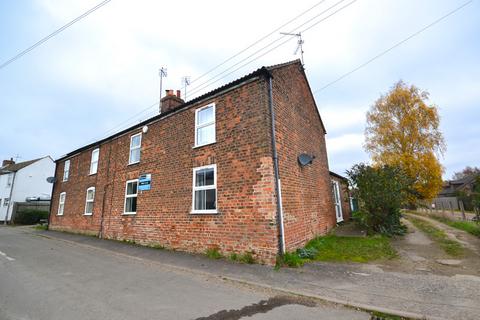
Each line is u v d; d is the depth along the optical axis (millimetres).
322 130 14086
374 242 9203
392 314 3875
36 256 8641
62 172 18812
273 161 7461
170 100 13086
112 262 7668
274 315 3908
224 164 8281
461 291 4633
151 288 5219
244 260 7055
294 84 10453
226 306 4281
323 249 8289
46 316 3902
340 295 4625
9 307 4242
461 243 9109
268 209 7008
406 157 24109
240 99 8383
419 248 8492
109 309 4164
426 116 24297
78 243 11305
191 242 8641
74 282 5645
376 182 11305
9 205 29438
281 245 6934
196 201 8938
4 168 34906
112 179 13227
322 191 11977
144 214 10711
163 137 10805
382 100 27125
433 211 25859
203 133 9422
